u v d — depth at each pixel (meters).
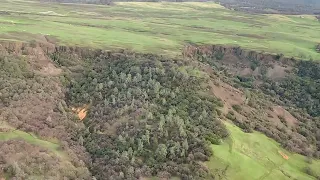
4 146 106.94
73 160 111.12
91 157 116.88
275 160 122.38
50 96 138.25
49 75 148.75
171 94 135.25
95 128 127.44
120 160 111.31
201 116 126.50
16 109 126.56
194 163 110.00
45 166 103.12
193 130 120.88
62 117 130.88
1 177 96.88
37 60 152.62
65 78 151.25
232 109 142.62
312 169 123.75
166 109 129.25
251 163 114.81
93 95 143.25
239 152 118.38
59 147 116.75
